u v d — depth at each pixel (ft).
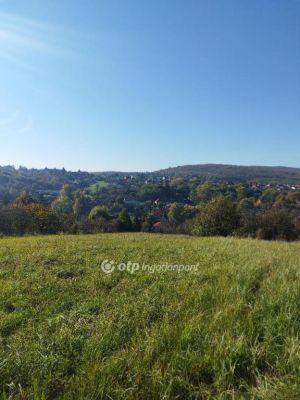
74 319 17.79
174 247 47.91
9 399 11.11
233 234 109.50
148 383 11.94
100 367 12.62
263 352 13.88
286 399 10.82
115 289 24.04
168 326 15.97
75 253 40.52
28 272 29.60
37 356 13.58
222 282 23.85
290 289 21.25
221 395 11.24
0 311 19.12
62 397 11.30
